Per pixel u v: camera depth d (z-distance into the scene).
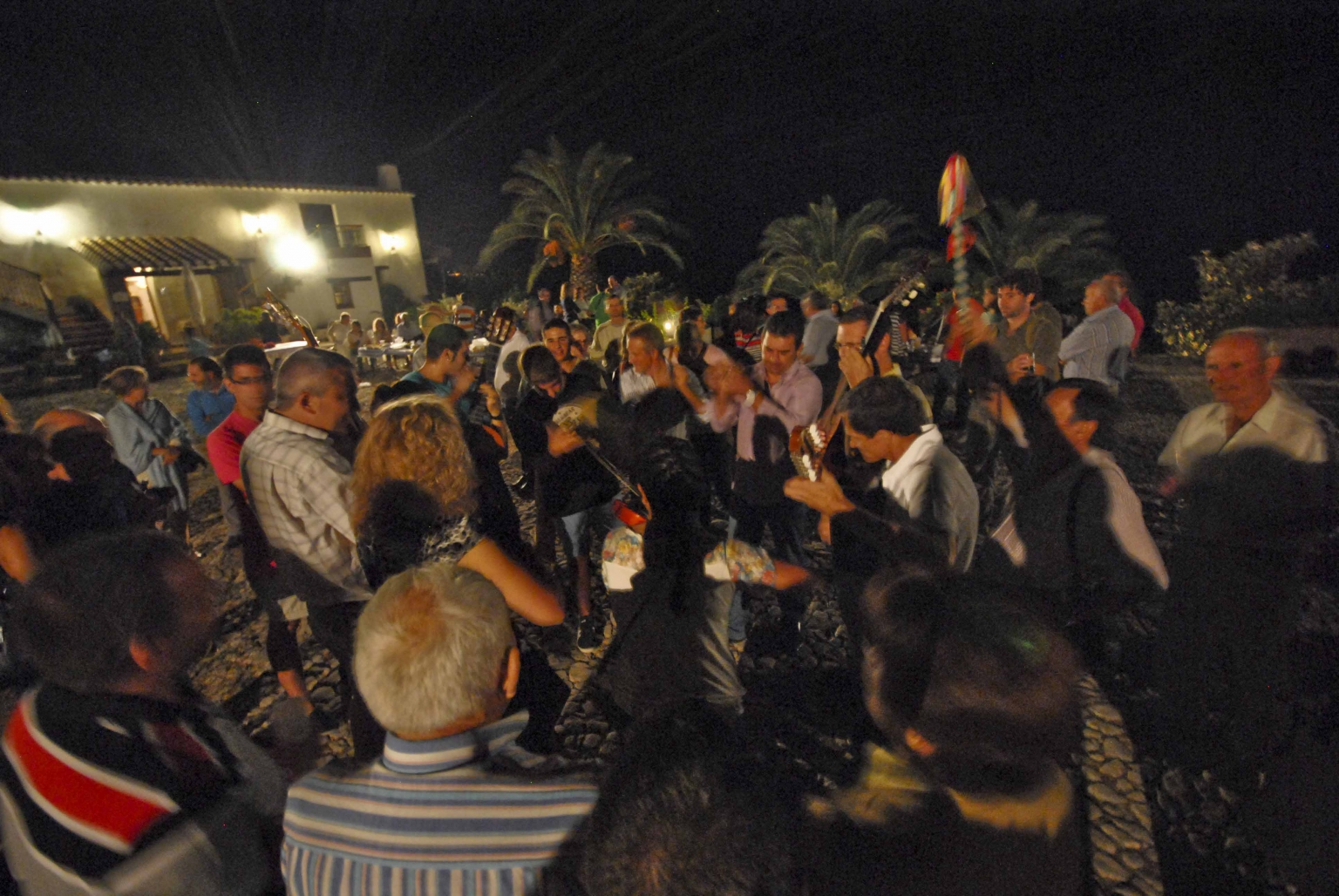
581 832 1.01
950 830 0.90
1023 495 2.27
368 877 1.01
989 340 2.64
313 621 2.37
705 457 4.19
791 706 2.97
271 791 1.39
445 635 1.03
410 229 26.34
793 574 1.92
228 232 21.73
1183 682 2.39
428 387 3.25
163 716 1.26
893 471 2.20
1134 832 2.25
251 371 3.03
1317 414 2.07
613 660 2.00
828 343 5.57
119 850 1.12
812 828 0.98
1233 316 9.36
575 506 3.26
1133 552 2.09
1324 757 1.91
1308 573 2.58
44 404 13.43
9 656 2.27
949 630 0.93
